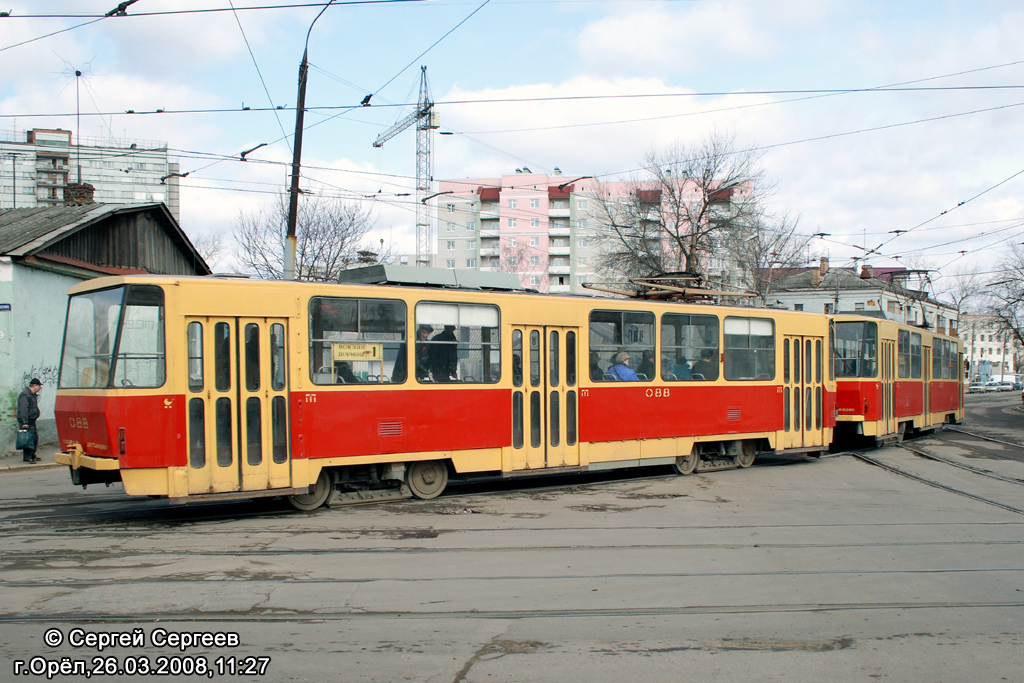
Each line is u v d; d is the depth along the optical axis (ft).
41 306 58.23
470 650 16.85
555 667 15.96
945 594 21.77
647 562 24.57
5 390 54.54
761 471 47.70
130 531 27.81
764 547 26.91
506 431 36.94
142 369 28.37
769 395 48.73
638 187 147.02
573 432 39.52
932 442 69.51
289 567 23.17
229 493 29.37
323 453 31.60
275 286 30.83
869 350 60.70
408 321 34.17
